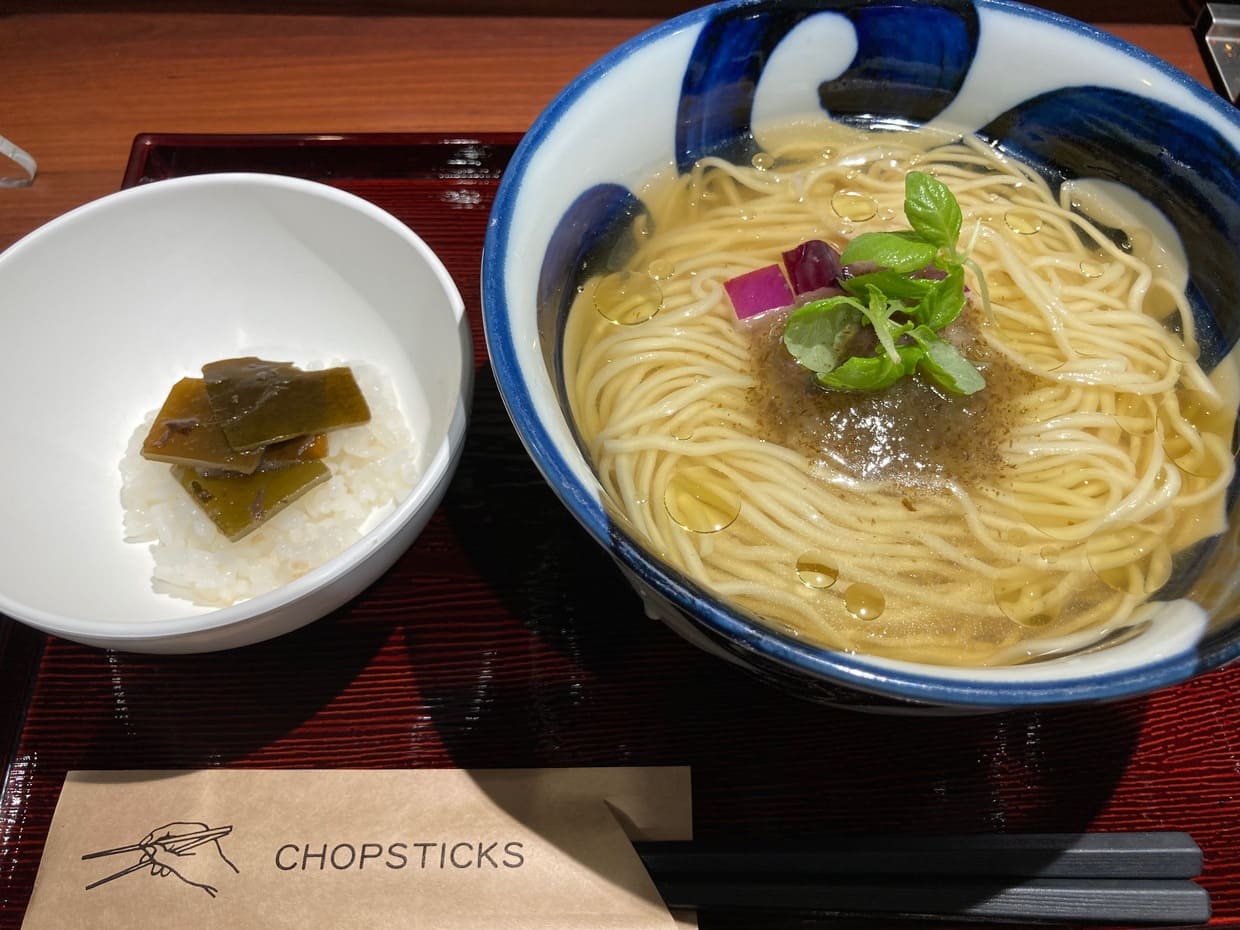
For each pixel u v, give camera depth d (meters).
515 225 0.20
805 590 0.21
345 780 0.21
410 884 0.20
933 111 0.27
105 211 0.26
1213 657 0.16
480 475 0.26
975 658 0.20
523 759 0.22
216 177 0.26
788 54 0.25
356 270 0.28
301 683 0.23
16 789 0.22
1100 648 0.18
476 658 0.23
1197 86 0.23
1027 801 0.22
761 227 0.26
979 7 0.25
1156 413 0.23
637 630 0.24
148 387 0.27
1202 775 0.22
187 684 0.23
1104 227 0.26
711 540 0.22
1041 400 0.24
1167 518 0.22
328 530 0.25
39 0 0.38
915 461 0.22
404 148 0.31
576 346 0.23
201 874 0.20
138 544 0.25
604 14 0.39
